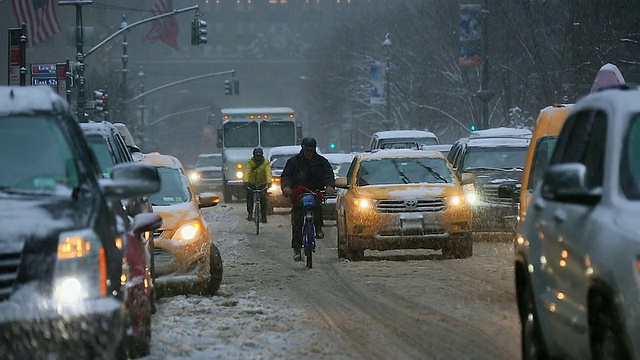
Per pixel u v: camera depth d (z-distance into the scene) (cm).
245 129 14038
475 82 18662
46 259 1948
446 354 2778
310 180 5325
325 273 4947
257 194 8038
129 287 2308
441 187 5578
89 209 2064
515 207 6606
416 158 5862
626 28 12438
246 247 6681
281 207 10494
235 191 13975
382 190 5553
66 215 2017
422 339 3016
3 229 1961
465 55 13750
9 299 1922
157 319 3388
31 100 2270
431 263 5306
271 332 3122
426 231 5472
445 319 3400
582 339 2009
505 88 16775
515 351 2812
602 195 1981
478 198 6688
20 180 2142
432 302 3822
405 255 5922
